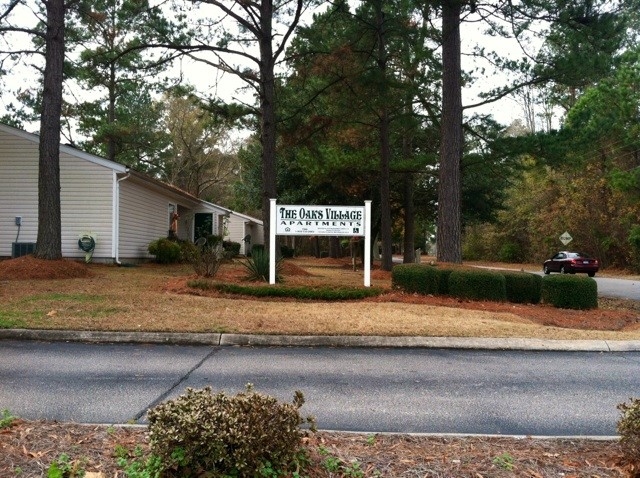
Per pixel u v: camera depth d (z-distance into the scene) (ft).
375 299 41.81
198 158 163.53
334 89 62.13
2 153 65.00
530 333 30.50
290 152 95.61
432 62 60.85
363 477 11.12
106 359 24.00
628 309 46.80
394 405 17.95
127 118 109.50
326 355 25.90
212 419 10.52
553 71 52.95
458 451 12.94
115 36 63.57
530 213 149.89
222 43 58.29
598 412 17.58
